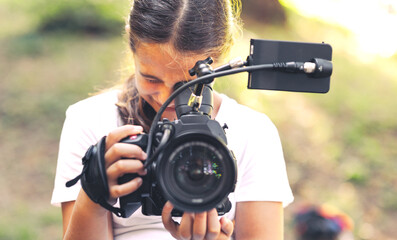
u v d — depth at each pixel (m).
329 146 6.50
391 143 6.75
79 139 1.84
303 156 6.24
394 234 5.27
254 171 1.87
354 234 5.14
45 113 6.44
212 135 1.31
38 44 8.02
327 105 7.38
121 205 1.51
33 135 6.11
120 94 1.91
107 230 1.64
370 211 5.56
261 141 1.90
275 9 10.25
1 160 5.68
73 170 1.82
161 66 1.58
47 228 4.66
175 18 1.56
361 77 8.70
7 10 9.60
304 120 6.88
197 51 1.58
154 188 1.47
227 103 1.92
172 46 1.56
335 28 11.27
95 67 7.45
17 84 6.95
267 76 1.44
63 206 1.83
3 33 8.53
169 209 1.44
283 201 1.89
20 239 4.44
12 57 7.66
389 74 9.17
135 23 1.58
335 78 8.43
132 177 1.46
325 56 1.46
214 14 1.65
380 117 7.25
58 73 7.26
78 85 6.99
